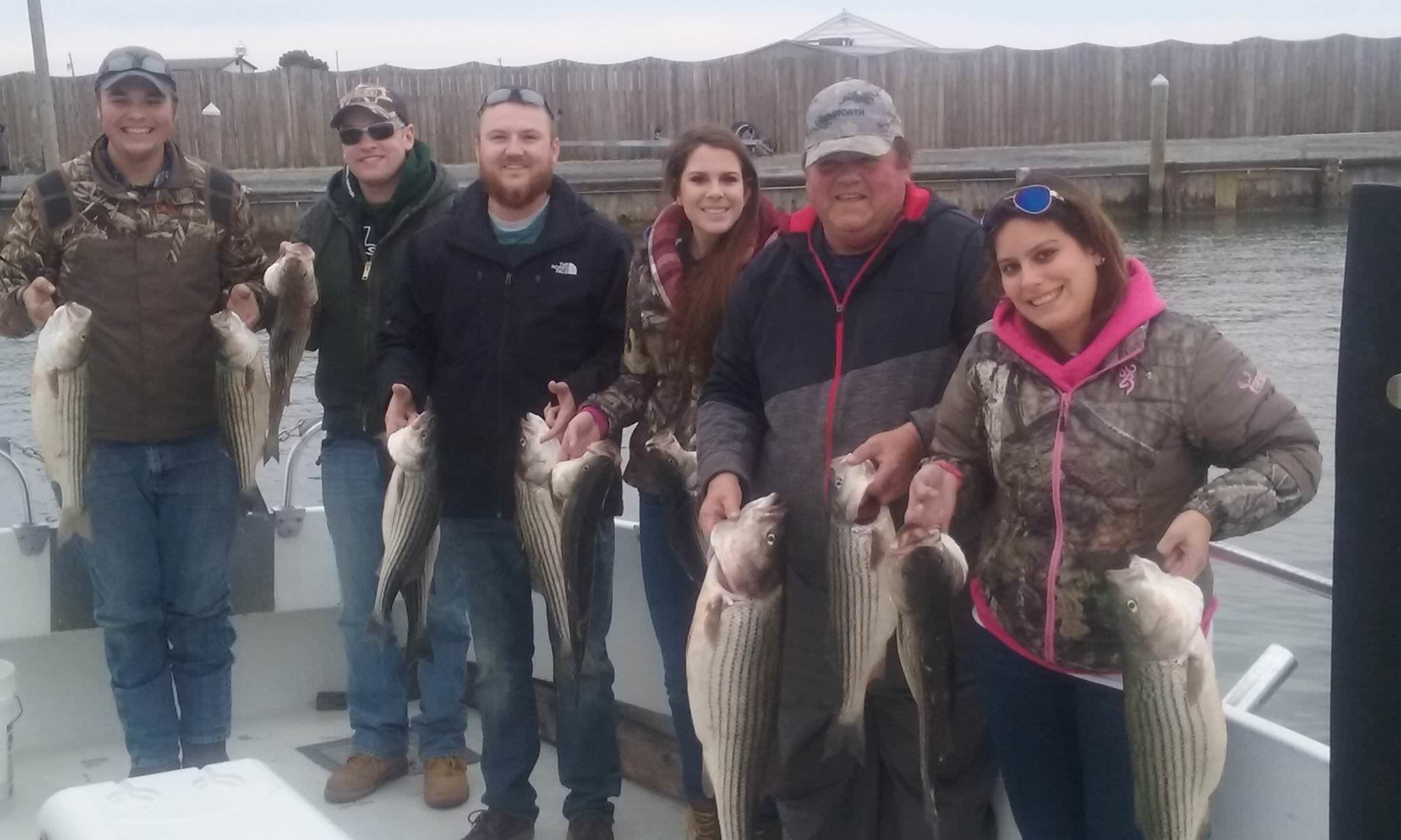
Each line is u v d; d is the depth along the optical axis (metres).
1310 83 20.88
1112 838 2.53
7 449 4.44
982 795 2.90
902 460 2.76
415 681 4.78
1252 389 2.38
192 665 4.02
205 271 3.85
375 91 3.92
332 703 4.80
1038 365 2.50
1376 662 1.96
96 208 3.72
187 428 3.86
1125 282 2.46
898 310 2.90
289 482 4.66
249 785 2.16
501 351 3.55
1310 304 13.17
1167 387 2.40
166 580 3.96
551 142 3.59
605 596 3.67
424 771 4.13
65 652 4.45
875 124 2.81
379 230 3.94
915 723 2.94
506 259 3.54
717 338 3.24
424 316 3.69
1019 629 2.56
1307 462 2.34
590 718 3.69
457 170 18.80
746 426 3.09
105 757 4.40
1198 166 19.23
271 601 4.62
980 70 20.75
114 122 3.67
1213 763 2.35
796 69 20.44
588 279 3.58
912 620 2.62
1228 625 6.60
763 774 2.88
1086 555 2.46
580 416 3.34
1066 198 2.43
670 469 3.37
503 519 3.61
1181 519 2.31
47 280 3.65
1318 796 2.45
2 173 11.83
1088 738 2.53
